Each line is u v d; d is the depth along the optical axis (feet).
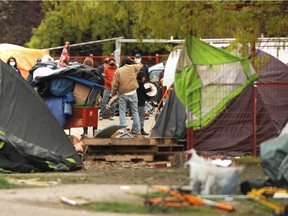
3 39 349.00
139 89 162.81
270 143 83.71
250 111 122.21
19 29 350.43
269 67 125.18
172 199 75.20
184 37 112.37
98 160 123.85
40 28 312.71
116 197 81.41
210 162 87.86
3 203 78.23
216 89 110.93
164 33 108.68
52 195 83.41
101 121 192.13
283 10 110.32
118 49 239.71
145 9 106.42
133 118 154.92
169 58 179.73
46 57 163.02
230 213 73.20
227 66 111.14
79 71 135.54
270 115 123.34
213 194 77.66
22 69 206.28
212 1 106.63
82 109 136.77
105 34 300.40
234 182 78.33
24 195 83.61
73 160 112.98
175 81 110.93
